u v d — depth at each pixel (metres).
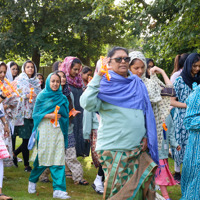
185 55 6.38
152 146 3.39
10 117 6.05
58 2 17.78
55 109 5.19
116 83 3.36
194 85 4.85
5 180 5.96
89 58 20.33
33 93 6.66
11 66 7.39
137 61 3.84
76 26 17.33
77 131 6.27
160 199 4.76
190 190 4.61
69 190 5.49
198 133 4.61
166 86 3.93
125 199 3.28
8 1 18.17
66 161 5.89
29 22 18.66
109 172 3.35
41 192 5.33
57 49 18.39
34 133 5.21
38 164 5.21
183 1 8.55
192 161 4.62
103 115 3.42
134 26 12.93
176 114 5.62
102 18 18.00
